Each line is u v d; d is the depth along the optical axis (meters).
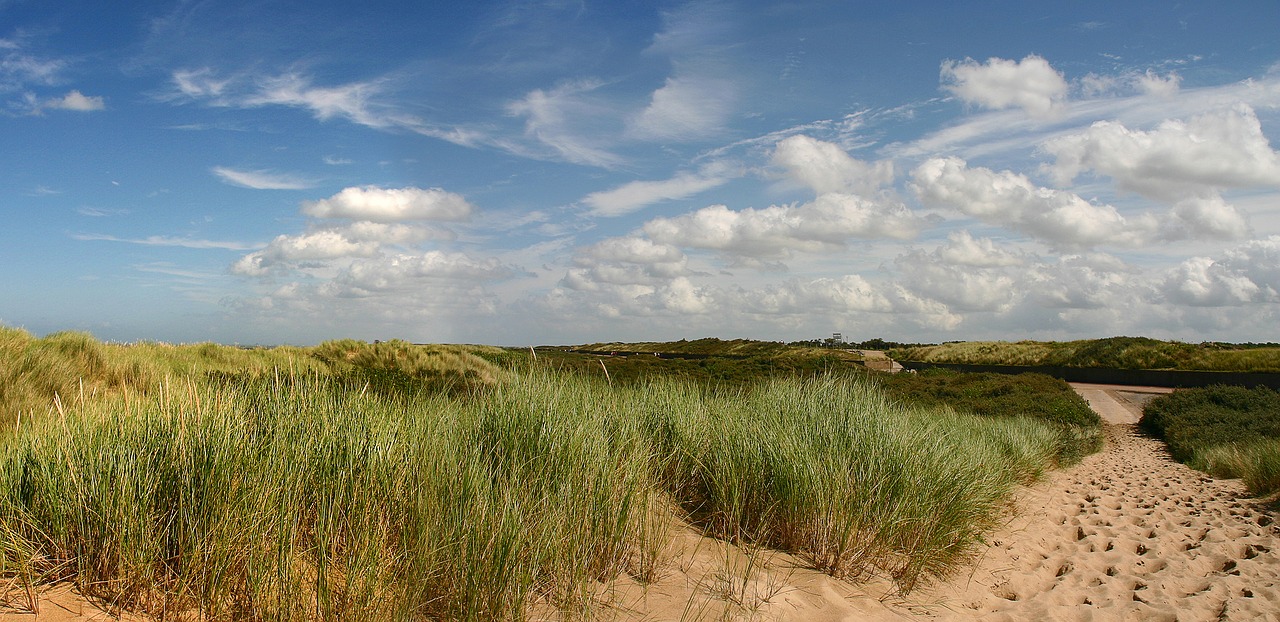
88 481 2.93
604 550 3.76
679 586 3.70
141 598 2.70
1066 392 28.67
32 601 2.54
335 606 2.74
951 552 5.14
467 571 2.93
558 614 3.16
